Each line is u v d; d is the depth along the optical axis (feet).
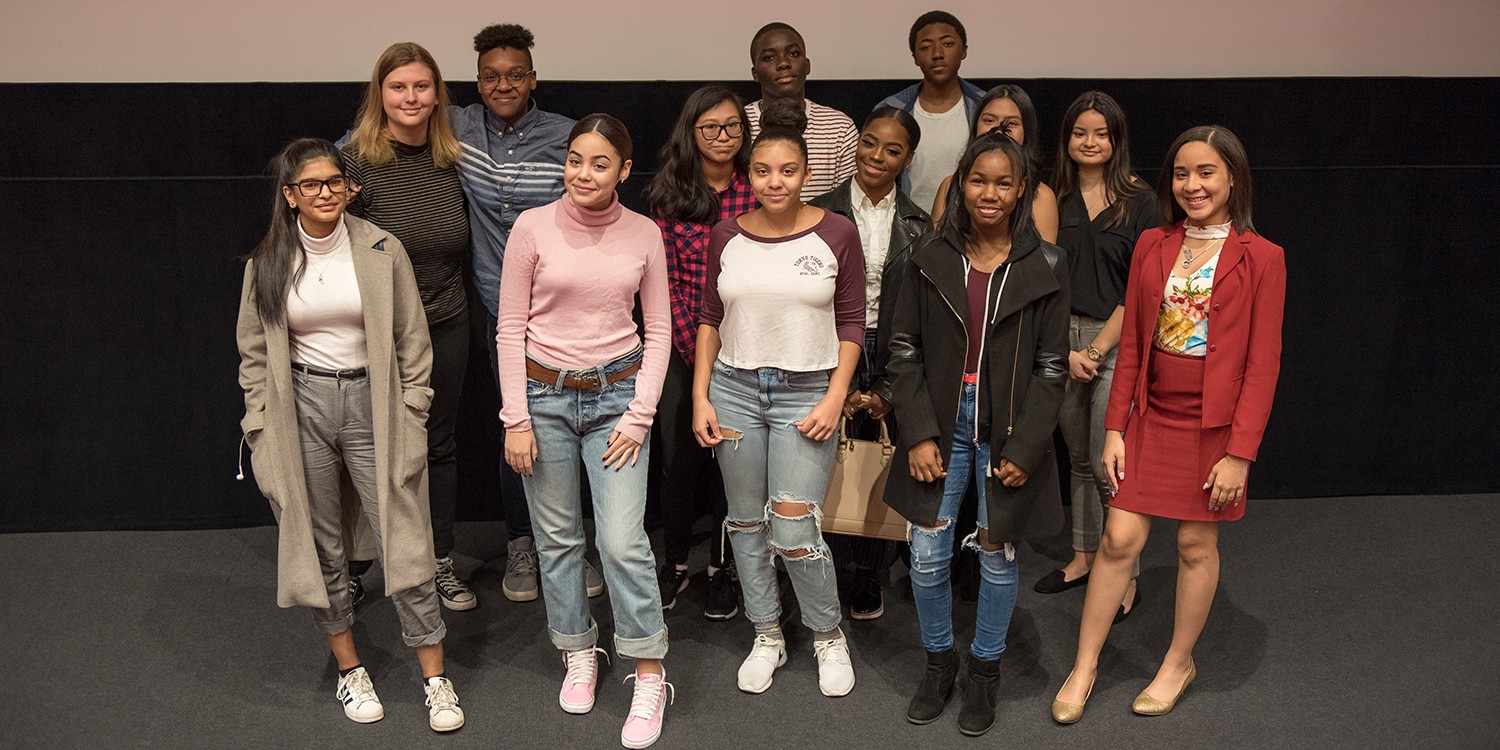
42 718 9.68
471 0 13.07
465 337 11.30
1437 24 13.78
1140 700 9.81
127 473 13.29
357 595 11.78
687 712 9.88
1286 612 11.57
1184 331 9.05
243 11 12.85
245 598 11.89
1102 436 11.35
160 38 12.81
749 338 9.33
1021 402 8.90
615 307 9.18
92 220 12.60
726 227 9.47
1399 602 11.77
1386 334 13.99
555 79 13.32
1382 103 13.33
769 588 10.20
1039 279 8.76
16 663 10.55
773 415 9.46
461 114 11.02
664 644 9.65
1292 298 13.78
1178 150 8.87
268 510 13.57
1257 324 8.77
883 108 10.20
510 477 11.82
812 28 13.42
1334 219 13.56
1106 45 13.65
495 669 10.61
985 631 9.50
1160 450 9.27
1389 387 14.17
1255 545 13.12
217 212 12.66
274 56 13.00
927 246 9.09
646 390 9.30
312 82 12.44
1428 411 14.28
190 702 9.99
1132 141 13.15
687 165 10.49
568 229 9.01
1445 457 14.43
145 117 12.38
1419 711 9.78
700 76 13.48
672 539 11.62
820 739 9.48
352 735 9.55
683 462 11.22
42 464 13.19
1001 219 8.77
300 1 12.89
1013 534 9.04
